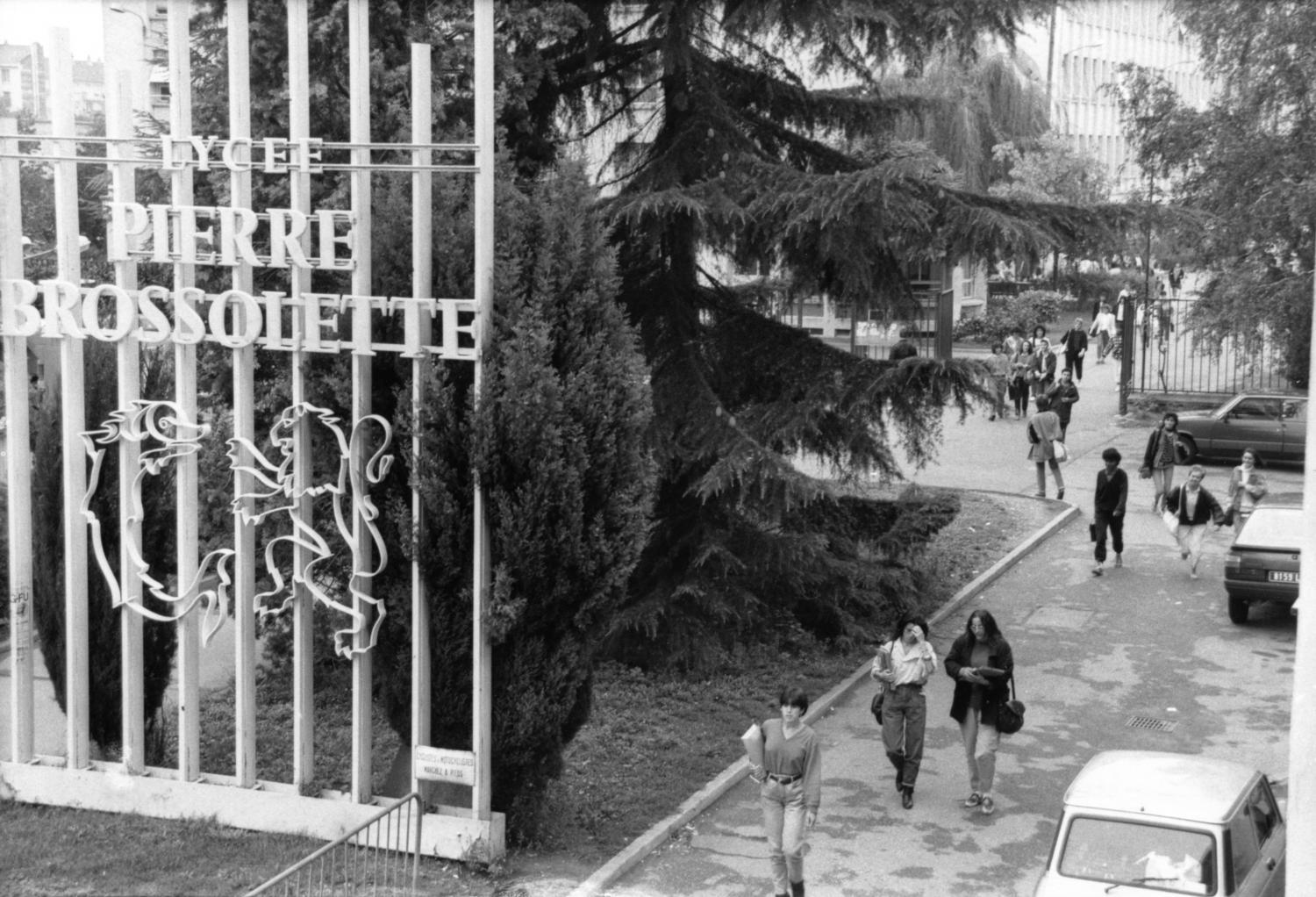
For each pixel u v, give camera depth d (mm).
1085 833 9828
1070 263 17422
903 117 18891
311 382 12086
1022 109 50781
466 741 11961
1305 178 28562
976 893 11531
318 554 12141
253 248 12633
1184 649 18281
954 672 13227
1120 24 69812
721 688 16656
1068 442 32406
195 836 11836
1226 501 26172
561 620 11766
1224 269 31000
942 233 15789
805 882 11703
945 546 23359
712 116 16766
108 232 12102
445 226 11867
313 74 14938
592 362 11789
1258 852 9992
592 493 11820
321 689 16500
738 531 17438
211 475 15164
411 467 11555
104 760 13469
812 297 17953
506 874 11484
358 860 11555
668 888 11555
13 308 12273
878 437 18047
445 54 15273
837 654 18188
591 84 17734
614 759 14344
